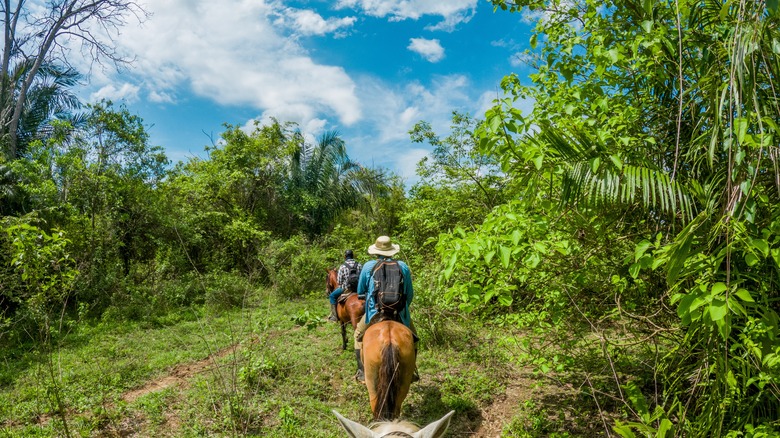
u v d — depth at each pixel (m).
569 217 4.27
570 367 5.48
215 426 5.60
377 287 5.43
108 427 5.73
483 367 7.38
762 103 2.92
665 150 4.30
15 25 18.03
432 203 12.58
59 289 6.26
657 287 4.46
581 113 4.58
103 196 13.47
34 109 20.03
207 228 17.58
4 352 8.38
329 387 6.89
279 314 11.79
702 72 3.69
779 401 3.26
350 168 25.75
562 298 4.54
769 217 2.93
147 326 11.07
